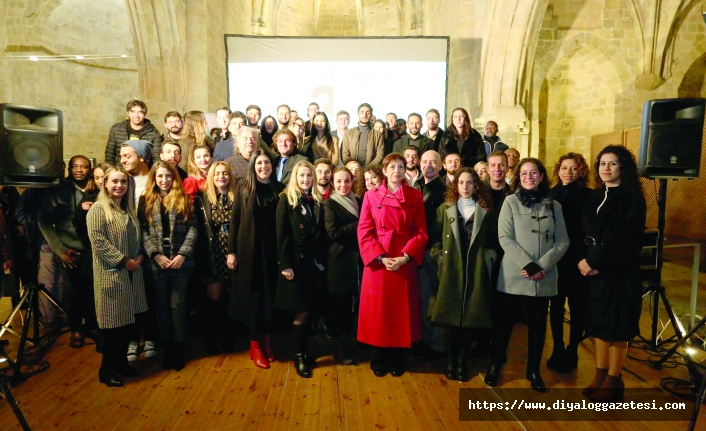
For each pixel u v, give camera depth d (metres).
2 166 2.75
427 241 2.74
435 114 4.50
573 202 2.78
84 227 2.96
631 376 2.77
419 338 2.71
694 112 2.93
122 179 2.53
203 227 2.90
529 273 2.39
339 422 2.21
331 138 4.47
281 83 7.09
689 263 6.22
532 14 6.62
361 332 2.70
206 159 3.19
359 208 2.97
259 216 2.75
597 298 2.39
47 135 2.95
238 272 2.73
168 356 2.78
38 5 8.13
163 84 6.83
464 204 2.70
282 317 3.04
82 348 3.20
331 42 7.09
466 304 2.56
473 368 2.86
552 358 2.87
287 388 2.55
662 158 2.96
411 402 2.41
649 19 8.23
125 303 2.52
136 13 6.47
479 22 7.30
